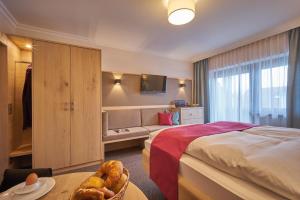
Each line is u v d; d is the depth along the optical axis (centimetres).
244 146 119
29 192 79
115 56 367
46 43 227
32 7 214
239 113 357
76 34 304
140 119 370
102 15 236
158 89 409
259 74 321
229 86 380
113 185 73
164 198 175
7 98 209
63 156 239
